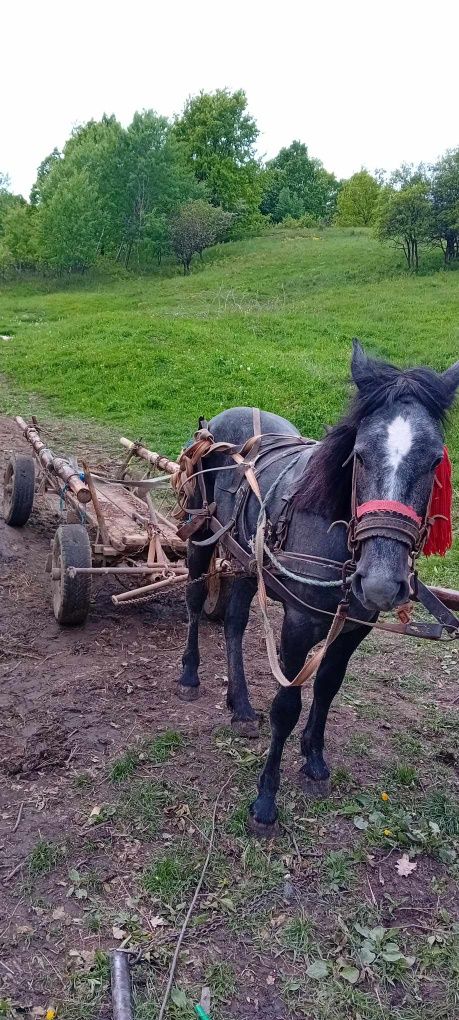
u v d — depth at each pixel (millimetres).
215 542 4883
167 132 47812
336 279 31156
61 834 3756
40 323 25078
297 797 4117
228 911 3365
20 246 44781
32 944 3162
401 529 2832
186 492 5113
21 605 6277
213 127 54688
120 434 12258
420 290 26391
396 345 17812
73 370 16266
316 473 3430
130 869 3570
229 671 4816
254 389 14062
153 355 16312
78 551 5539
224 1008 2943
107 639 5789
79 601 5551
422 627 3340
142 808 3943
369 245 38750
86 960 3098
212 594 5840
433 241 32812
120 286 38969
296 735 4680
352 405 3234
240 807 3990
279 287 30859
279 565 3557
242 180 55469
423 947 3232
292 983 3043
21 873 3523
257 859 3654
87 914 3309
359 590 2980
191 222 41406
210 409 13250
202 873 3537
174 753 4422
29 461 7539
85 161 47219
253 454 4492
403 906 3447
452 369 3232
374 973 3102
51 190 46562
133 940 3193
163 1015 2883
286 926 3301
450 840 3879
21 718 4691
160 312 24703
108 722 4695
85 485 6047
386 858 3734
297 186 77000
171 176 47250
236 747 4508
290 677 3713
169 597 6645
